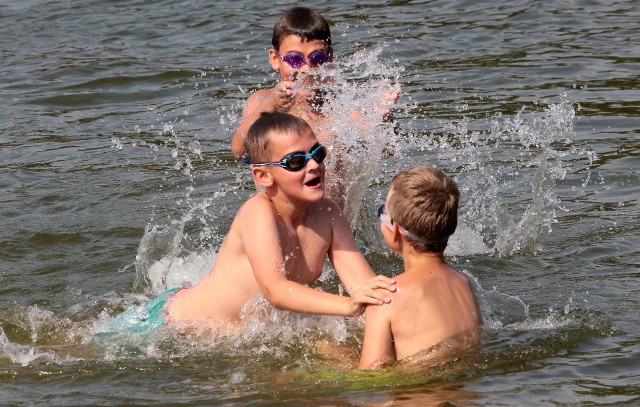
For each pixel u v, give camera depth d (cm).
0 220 2652
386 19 4722
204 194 2845
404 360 1686
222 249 1942
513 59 4056
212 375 1714
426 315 1694
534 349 1727
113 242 2506
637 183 2772
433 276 1734
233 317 1911
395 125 2420
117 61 4262
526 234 2423
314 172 1828
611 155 2992
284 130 1817
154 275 2281
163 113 3619
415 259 1761
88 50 4494
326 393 1599
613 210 2592
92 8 5297
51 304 2139
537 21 4606
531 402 1523
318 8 5006
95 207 2748
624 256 2273
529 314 1920
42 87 3966
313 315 1919
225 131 3397
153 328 1923
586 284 2102
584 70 3872
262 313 1903
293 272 1895
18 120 3600
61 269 2342
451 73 3891
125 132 3434
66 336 1942
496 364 1670
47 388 1672
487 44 4281
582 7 4825
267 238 1822
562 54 4094
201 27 4781
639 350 1720
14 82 4056
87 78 4044
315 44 2333
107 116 3622
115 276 2298
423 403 1533
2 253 2438
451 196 1720
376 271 2269
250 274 1888
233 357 1789
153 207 2745
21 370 1752
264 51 4303
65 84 3988
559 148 3080
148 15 5088
